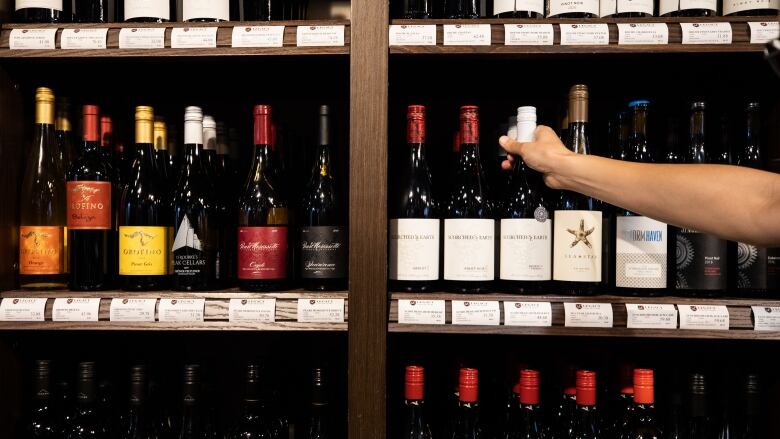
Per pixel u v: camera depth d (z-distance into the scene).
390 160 1.55
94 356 1.53
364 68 1.18
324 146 1.57
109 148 1.41
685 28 1.19
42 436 1.37
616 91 1.51
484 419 1.50
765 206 0.87
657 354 1.50
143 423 1.48
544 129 1.15
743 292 1.25
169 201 1.48
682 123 1.50
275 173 1.55
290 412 1.55
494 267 1.36
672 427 1.46
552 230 1.36
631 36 1.19
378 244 1.16
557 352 1.50
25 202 1.39
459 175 1.52
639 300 1.18
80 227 1.28
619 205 1.00
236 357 1.58
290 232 1.52
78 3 1.41
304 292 1.22
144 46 1.23
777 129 1.35
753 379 1.27
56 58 1.26
